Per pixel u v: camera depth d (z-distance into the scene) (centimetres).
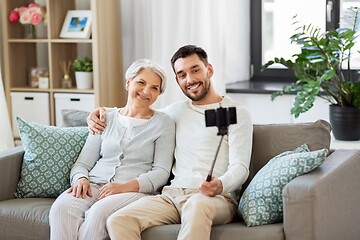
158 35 415
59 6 420
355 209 239
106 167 265
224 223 236
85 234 238
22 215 254
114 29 425
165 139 262
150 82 263
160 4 412
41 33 450
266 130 265
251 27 441
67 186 276
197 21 404
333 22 412
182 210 227
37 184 273
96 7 400
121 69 438
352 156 245
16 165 277
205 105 262
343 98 340
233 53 433
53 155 275
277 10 433
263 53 443
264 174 233
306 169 223
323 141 258
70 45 443
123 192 249
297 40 335
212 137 254
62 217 244
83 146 281
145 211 234
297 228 212
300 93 328
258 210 224
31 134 276
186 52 256
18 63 435
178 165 259
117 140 265
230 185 234
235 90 404
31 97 423
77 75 414
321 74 343
